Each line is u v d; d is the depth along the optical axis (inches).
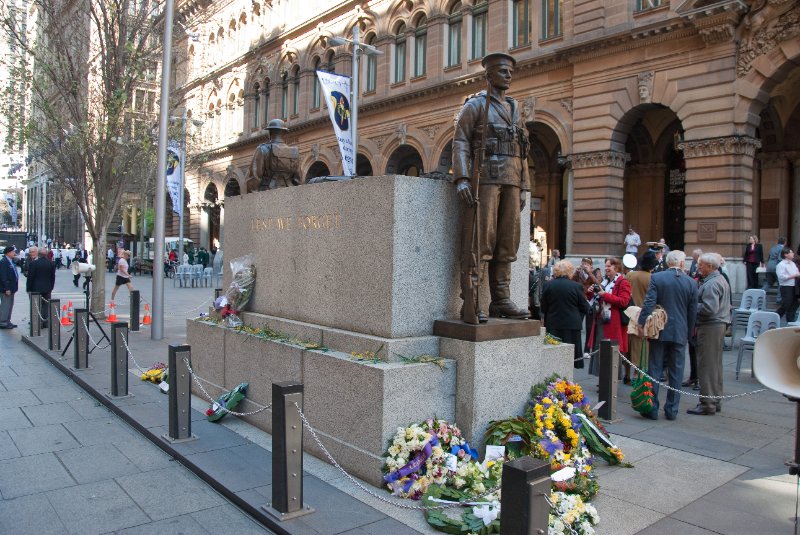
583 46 820.6
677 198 949.2
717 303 291.9
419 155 1210.6
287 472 168.2
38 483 201.6
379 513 170.7
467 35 1023.6
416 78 1121.4
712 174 706.8
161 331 509.4
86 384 333.4
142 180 1195.3
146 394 310.2
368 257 215.9
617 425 272.5
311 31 1371.8
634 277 368.2
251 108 1598.2
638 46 774.5
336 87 794.8
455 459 185.6
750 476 207.8
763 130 840.9
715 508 179.9
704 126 716.7
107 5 629.3
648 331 278.2
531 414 208.1
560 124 875.4
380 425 187.6
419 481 179.6
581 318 352.8
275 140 315.3
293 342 236.2
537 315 474.6
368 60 1240.2
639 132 949.8
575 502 165.2
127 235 1979.6
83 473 210.8
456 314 223.9
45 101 595.8
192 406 289.0
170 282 1341.0
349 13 1262.3
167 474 210.2
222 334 286.0
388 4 1168.8
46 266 577.6
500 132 211.9
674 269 282.8
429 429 191.0
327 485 190.4
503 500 115.4
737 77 692.1
